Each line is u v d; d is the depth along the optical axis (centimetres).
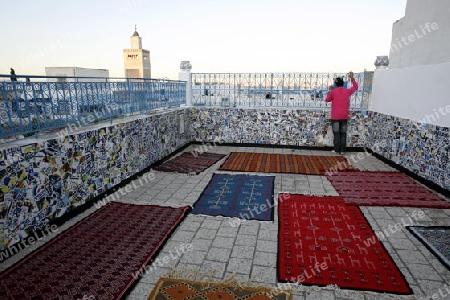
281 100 727
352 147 701
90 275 247
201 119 758
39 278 243
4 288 231
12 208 276
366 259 270
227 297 223
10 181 272
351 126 692
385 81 608
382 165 582
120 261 267
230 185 467
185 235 317
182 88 741
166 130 614
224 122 748
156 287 234
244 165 578
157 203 399
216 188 454
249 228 331
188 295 225
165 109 656
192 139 775
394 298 222
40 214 308
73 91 362
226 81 744
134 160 491
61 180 334
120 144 446
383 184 468
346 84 693
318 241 301
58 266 259
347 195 422
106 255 276
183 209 377
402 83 537
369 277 245
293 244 296
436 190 433
